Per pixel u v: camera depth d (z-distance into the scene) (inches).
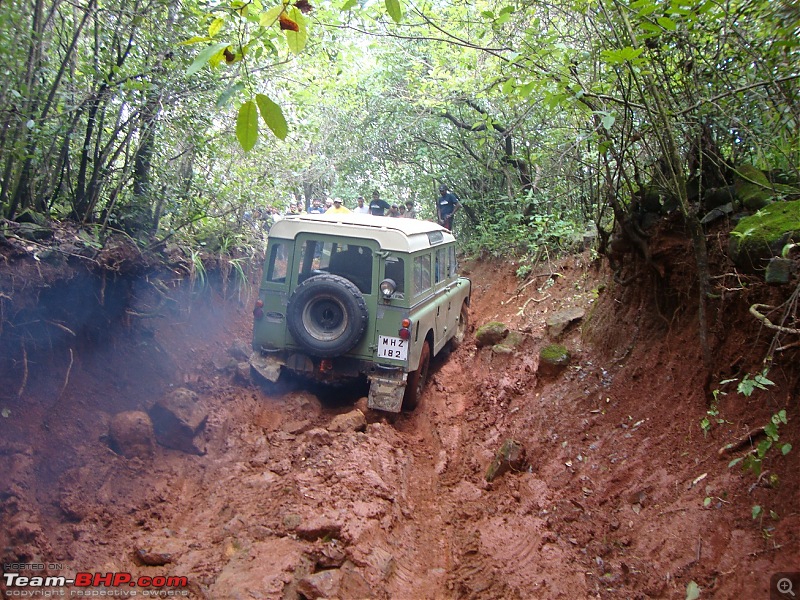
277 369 298.5
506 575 179.5
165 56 266.1
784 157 216.8
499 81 300.7
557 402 258.2
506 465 236.8
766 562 142.1
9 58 196.2
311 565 175.6
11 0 193.5
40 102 230.7
